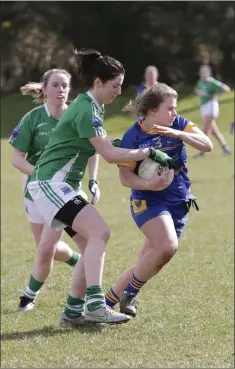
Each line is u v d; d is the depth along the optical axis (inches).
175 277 777.6
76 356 532.1
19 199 1545.3
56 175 565.9
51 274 819.4
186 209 589.9
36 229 680.4
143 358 524.4
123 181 570.9
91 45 4050.2
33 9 3870.6
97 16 4028.1
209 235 1030.4
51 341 567.8
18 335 588.7
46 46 3809.1
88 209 560.1
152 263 576.7
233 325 601.9
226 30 4099.4
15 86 3814.0
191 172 1707.7
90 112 550.0
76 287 597.6
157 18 3991.1
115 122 897.5
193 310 647.8
